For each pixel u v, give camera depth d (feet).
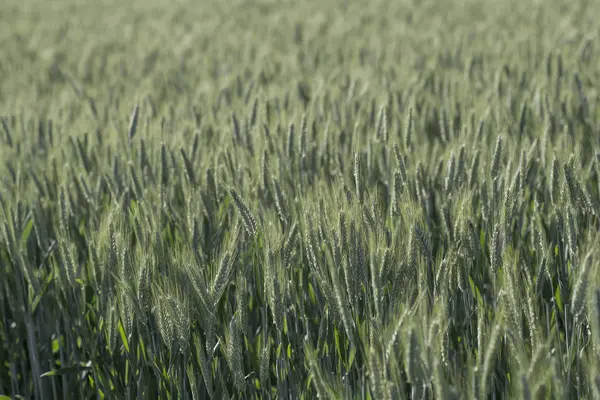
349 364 18.66
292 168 28.99
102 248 22.49
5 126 36.35
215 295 19.63
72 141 33.96
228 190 21.49
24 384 26.27
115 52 81.51
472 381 14.97
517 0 108.37
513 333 15.53
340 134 33.12
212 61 67.31
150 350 21.53
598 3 94.07
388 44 70.49
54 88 59.62
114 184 28.78
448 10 105.50
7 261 26.07
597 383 14.42
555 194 23.34
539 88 35.70
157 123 33.86
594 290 14.80
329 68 60.08
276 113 37.88
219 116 38.29
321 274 19.54
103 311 21.91
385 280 18.83
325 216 20.74
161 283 20.67
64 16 130.41
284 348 20.40
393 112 34.65
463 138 28.09
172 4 140.46
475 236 20.88
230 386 22.09
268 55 66.03
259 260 21.80
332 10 112.78
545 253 20.86
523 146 26.35
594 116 36.29
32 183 29.58
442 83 44.91
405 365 15.39
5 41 96.68
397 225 21.26
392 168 27.02
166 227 25.80
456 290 22.13
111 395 22.29
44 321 26.50
